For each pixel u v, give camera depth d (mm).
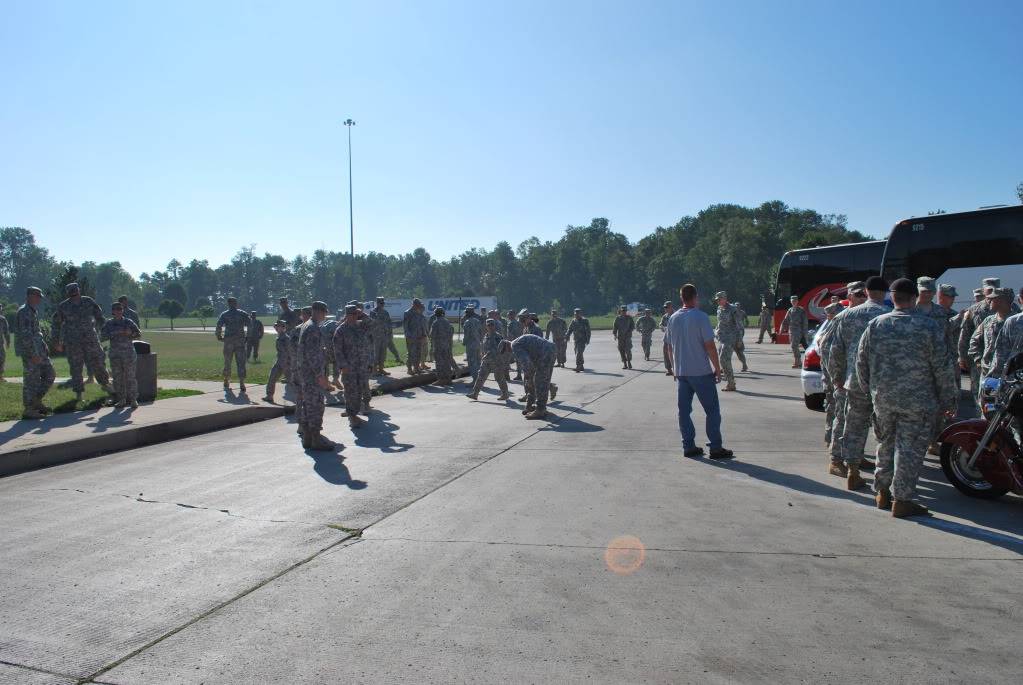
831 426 8758
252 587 4477
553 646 3646
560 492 6719
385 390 16109
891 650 3557
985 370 8172
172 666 3492
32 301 10594
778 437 9523
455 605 4168
